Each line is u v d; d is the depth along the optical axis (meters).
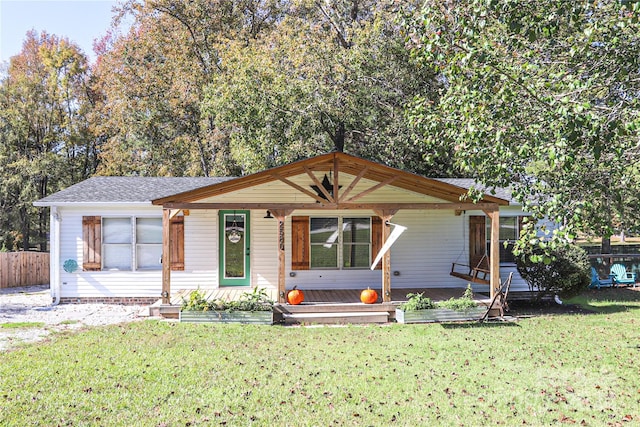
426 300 11.73
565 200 6.12
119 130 30.67
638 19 5.69
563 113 5.59
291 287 14.41
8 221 32.66
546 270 13.41
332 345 9.33
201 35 28.31
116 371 7.43
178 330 10.36
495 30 7.43
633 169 6.85
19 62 34.59
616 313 13.02
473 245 14.98
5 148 31.98
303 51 22.36
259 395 6.57
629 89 6.83
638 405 6.38
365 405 6.29
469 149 7.03
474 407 6.26
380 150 23.94
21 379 7.00
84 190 15.09
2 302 14.77
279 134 22.31
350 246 14.62
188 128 28.77
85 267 14.24
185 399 6.39
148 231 14.40
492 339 9.90
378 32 22.45
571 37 7.32
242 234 14.51
